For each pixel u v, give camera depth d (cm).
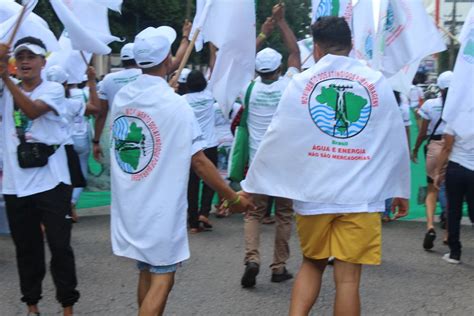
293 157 348
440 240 689
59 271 420
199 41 567
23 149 399
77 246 650
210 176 354
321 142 344
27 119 399
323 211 347
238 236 709
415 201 788
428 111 679
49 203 408
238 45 484
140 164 348
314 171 346
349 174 343
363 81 343
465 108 534
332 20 354
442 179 604
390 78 596
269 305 486
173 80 406
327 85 344
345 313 350
